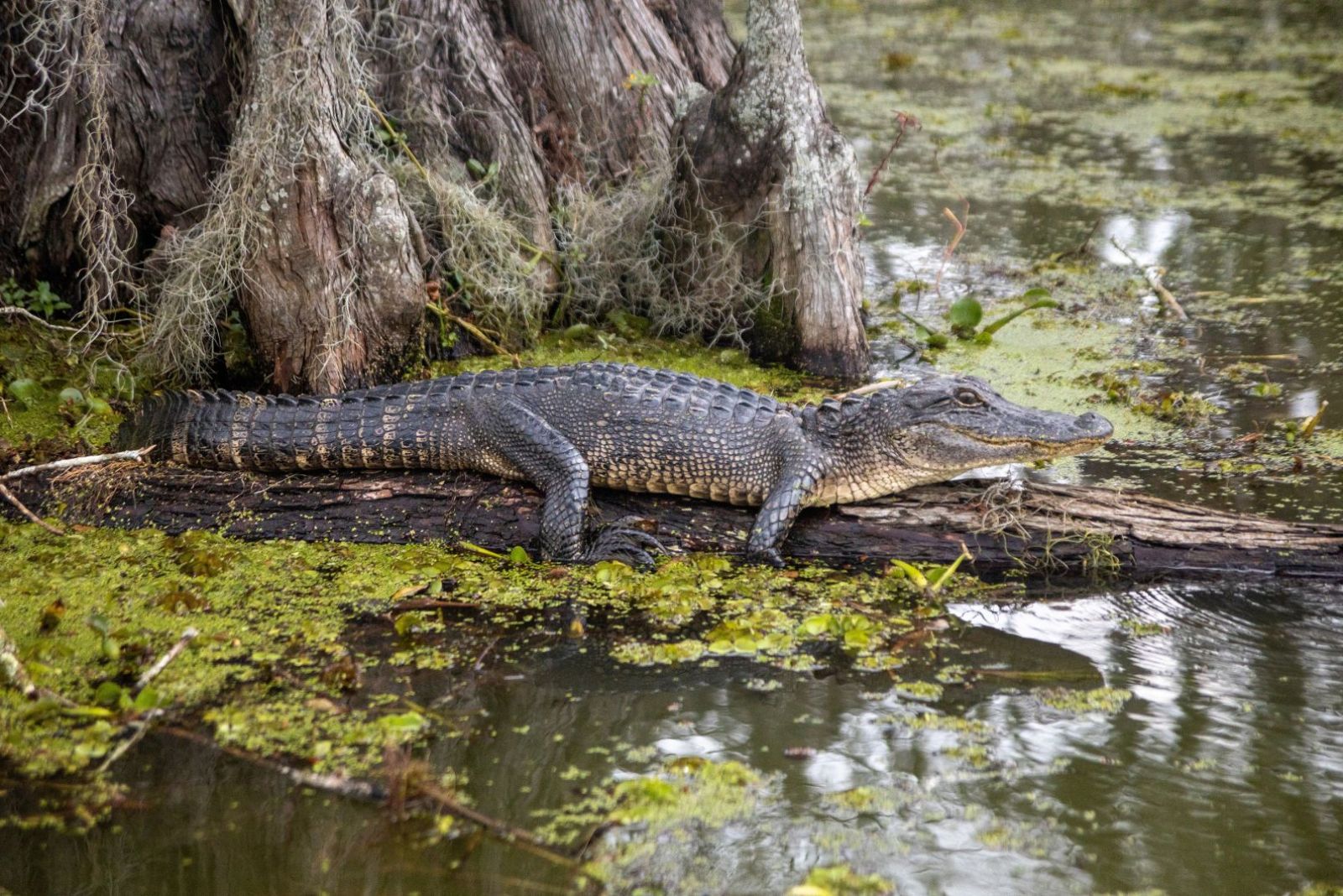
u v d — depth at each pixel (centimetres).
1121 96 2962
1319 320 1662
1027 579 1041
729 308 1541
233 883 682
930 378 1096
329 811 742
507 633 954
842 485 1078
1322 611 984
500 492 1091
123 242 1434
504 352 1470
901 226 2078
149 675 850
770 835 729
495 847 714
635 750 810
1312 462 1252
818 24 3841
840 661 920
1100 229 2052
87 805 743
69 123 1398
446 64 1518
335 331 1254
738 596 1010
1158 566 1038
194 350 1309
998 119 2750
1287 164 2411
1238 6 4091
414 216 1352
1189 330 1638
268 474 1128
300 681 876
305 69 1205
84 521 1089
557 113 1636
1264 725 837
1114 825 738
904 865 702
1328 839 725
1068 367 1520
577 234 1570
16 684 841
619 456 1083
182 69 1427
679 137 1530
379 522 1080
